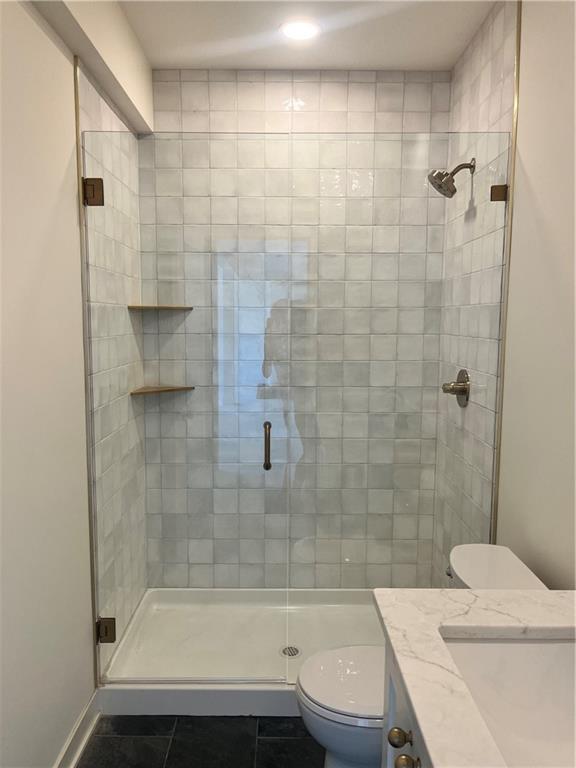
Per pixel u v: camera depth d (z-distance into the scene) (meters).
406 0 1.98
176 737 1.89
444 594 1.15
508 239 1.88
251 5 2.01
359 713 1.44
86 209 1.86
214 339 2.65
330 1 1.99
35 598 1.48
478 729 0.73
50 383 1.58
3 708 1.31
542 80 1.63
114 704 2.01
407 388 2.67
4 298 1.31
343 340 2.64
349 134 2.51
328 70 2.58
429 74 2.59
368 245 2.58
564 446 1.48
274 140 2.53
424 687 0.82
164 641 2.40
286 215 2.57
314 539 2.75
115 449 2.23
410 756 0.85
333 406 2.68
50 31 1.56
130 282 2.44
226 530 2.74
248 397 2.68
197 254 2.59
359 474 2.71
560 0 1.51
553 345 1.55
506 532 1.89
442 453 2.62
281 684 2.04
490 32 2.06
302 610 2.70
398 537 2.74
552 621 1.03
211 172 2.55
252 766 1.75
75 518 1.79
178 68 2.56
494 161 1.98
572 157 1.45
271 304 2.63
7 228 1.32
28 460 1.44
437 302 2.61
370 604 2.74
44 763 1.55
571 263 1.44
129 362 2.44
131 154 2.44
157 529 2.73
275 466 2.71
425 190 2.55
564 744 0.99
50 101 1.57
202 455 2.70
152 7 2.01
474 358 2.20
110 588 2.15
